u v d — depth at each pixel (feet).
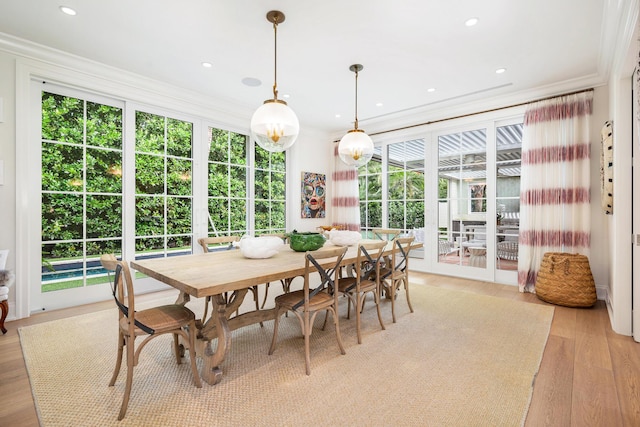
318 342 8.07
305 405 5.46
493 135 14.19
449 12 7.73
